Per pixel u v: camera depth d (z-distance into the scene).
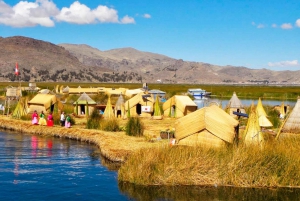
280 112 40.62
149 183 15.94
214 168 16.11
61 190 15.62
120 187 15.91
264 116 30.11
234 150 16.83
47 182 16.67
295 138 19.64
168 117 40.38
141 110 40.72
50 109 40.12
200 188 15.51
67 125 30.75
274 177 15.79
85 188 15.86
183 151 17.11
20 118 37.31
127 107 40.34
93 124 30.77
